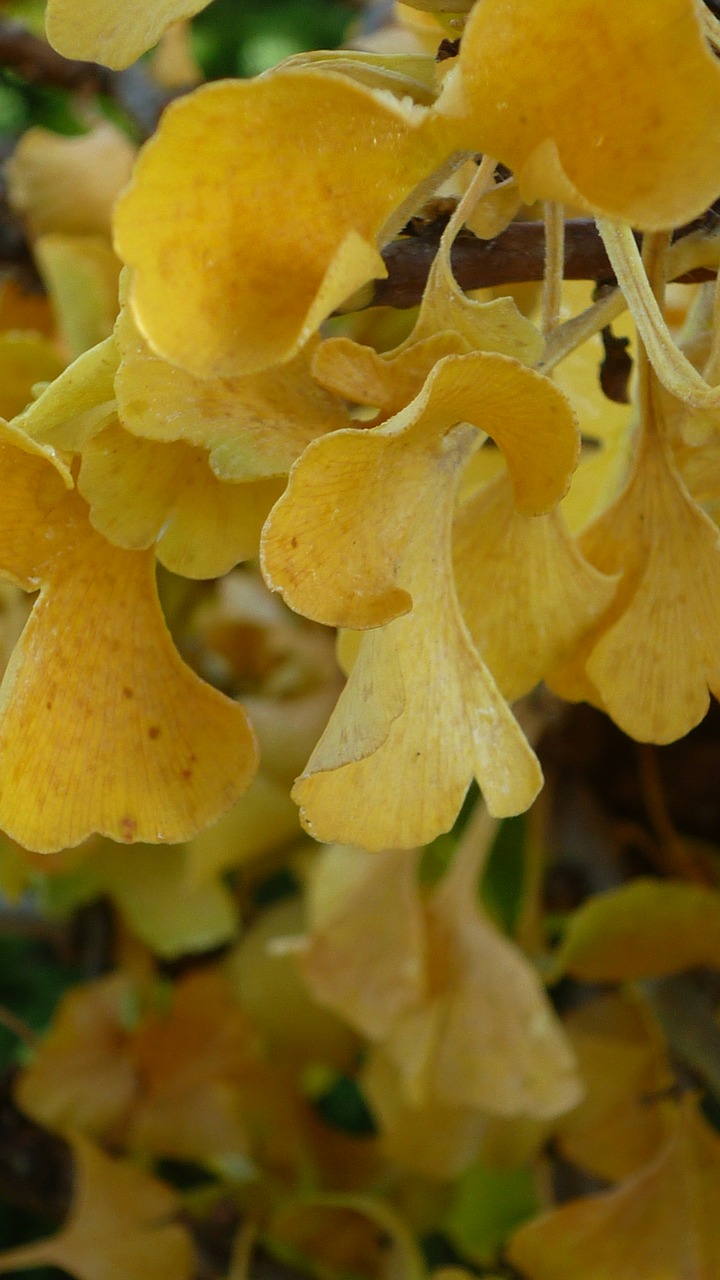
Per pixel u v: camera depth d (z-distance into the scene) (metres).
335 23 0.97
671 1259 0.53
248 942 0.67
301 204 0.28
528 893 0.61
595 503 0.38
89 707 0.31
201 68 0.97
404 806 0.30
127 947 0.71
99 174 0.62
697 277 0.32
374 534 0.29
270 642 0.65
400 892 0.55
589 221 0.32
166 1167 0.75
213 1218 0.64
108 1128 0.64
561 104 0.28
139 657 0.31
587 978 0.56
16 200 0.62
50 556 0.31
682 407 0.32
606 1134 0.59
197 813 0.31
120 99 0.71
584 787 0.66
